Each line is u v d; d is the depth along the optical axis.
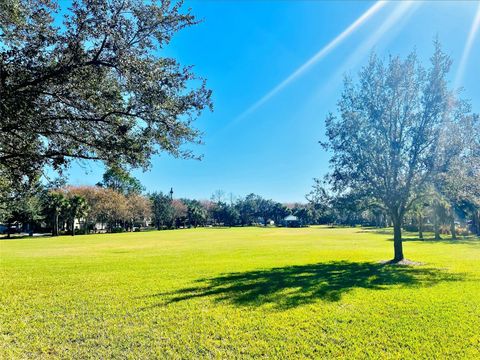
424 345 6.31
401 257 18.17
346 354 5.98
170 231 77.69
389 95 18.03
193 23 5.89
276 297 10.10
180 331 7.26
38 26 5.36
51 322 7.98
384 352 6.04
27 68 4.95
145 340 6.76
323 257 21.17
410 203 18.27
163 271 15.68
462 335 6.77
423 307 8.76
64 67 5.10
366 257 20.94
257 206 123.19
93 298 10.34
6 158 5.59
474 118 16.66
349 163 18.25
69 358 5.96
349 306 8.95
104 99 5.72
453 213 39.97
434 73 17.19
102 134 6.02
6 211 14.58
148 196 97.12
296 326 7.45
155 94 5.69
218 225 121.12
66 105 5.66
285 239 41.88
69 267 17.42
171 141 6.42
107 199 78.69
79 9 5.20
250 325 7.57
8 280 13.60
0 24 5.31
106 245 35.38
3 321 8.09
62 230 79.12
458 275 13.57
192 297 10.29
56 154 5.79
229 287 11.71
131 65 5.39
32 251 28.56
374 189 18.17
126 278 13.82
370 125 18.14
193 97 6.22
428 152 17.08
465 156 16.66
